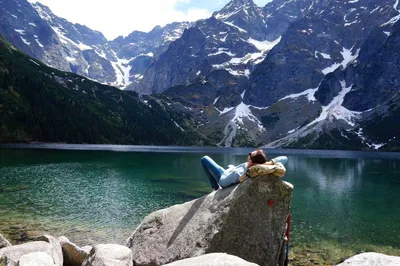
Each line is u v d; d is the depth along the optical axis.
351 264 7.00
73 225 25.25
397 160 141.62
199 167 82.12
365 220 30.47
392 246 22.59
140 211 31.61
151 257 10.73
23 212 28.70
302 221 29.70
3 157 92.81
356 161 132.12
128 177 59.03
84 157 105.88
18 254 9.56
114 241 21.69
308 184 58.22
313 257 19.53
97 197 38.47
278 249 9.30
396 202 40.81
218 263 6.18
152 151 169.00
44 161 84.88
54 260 10.21
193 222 10.51
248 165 9.93
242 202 9.46
